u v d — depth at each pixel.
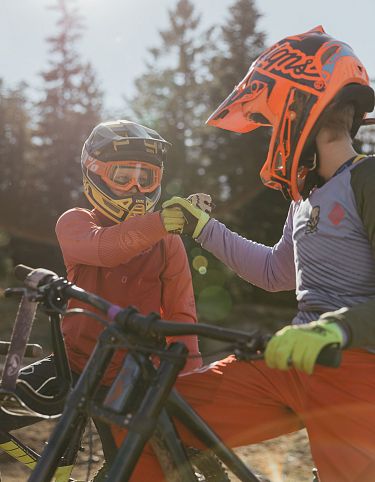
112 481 1.73
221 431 2.21
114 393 1.84
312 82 2.08
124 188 2.85
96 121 35.41
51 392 2.69
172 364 1.81
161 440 1.89
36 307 2.03
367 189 2.01
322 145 2.13
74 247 2.71
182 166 30.73
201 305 26.73
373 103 2.17
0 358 7.55
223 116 2.27
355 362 2.03
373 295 2.09
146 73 34.28
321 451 2.05
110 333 1.84
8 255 32.09
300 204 2.24
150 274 2.89
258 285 2.64
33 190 33.56
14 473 4.16
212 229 2.60
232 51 33.91
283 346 1.66
